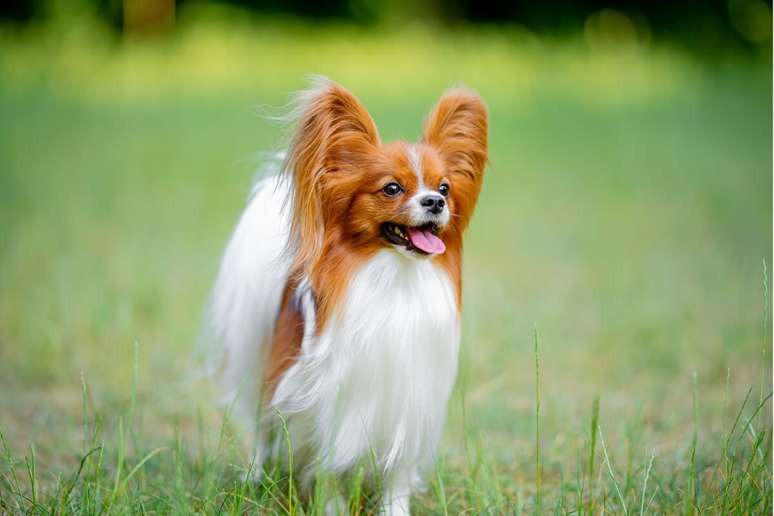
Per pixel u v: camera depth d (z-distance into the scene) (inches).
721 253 451.5
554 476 230.8
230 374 227.5
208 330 242.2
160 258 428.1
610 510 204.7
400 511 202.4
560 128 770.2
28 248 432.1
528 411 273.4
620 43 1177.4
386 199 182.2
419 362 188.5
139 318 353.1
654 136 743.1
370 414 189.6
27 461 196.1
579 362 319.3
